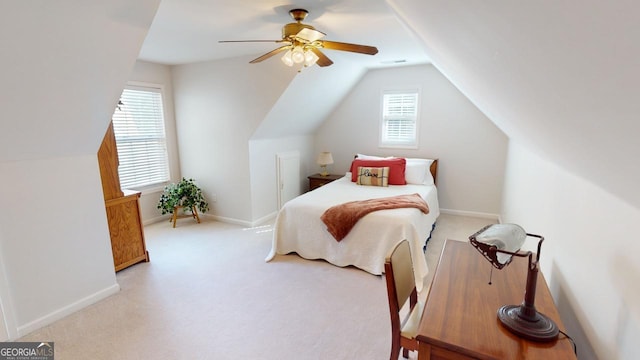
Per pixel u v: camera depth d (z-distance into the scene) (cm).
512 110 148
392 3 184
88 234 239
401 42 319
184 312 229
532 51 64
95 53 180
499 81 115
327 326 212
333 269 296
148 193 439
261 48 344
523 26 57
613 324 103
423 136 471
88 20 162
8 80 160
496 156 433
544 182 203
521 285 136
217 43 321
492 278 142
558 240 169
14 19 139
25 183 205
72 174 228
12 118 176
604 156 78
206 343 196
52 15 148
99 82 197
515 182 323
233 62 396
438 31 131
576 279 139
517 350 99
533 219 233
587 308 125
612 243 107
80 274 235
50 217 218
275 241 322
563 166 151
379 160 428
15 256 202
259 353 188
